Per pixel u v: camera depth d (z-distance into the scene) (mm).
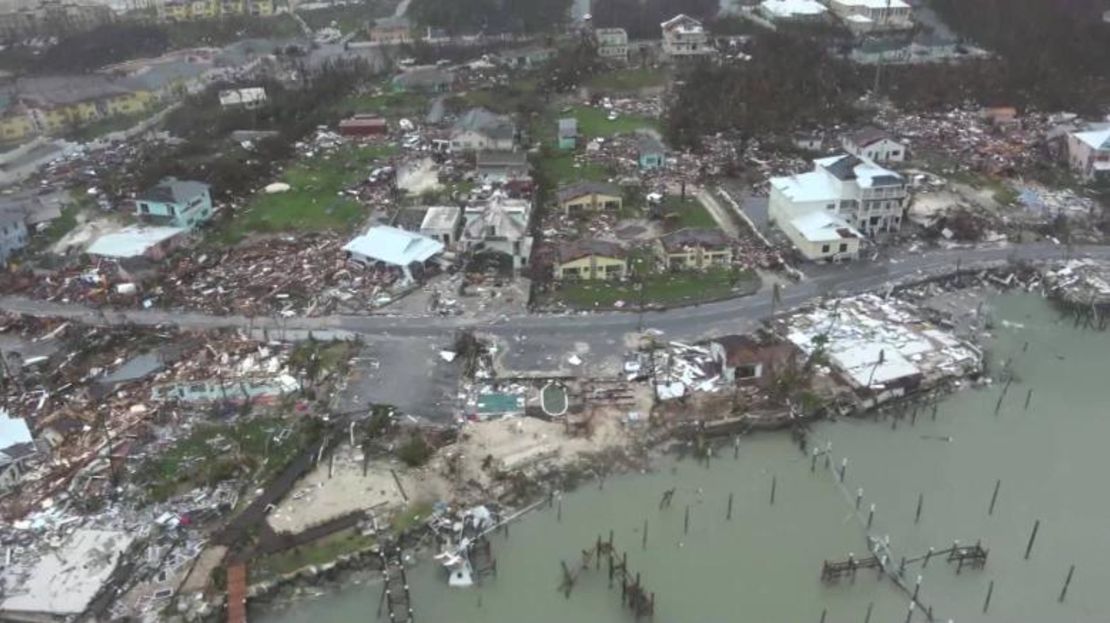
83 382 74812
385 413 68875
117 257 94250
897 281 88875
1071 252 94312
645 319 82750
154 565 56344
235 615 52750
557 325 82000
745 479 64688
